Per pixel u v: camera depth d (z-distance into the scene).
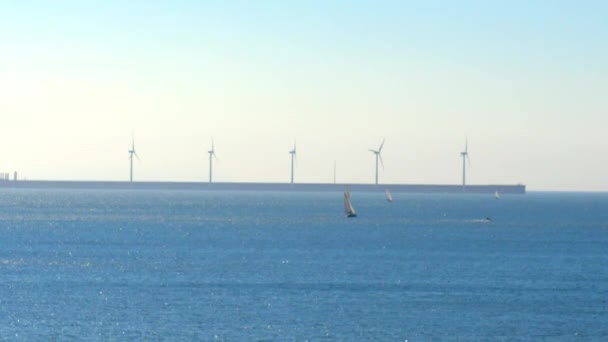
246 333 140.75
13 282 194.88
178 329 142.62
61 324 145.62
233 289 185.00
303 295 177.88
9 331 140.25
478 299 176.00
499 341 139.12
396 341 137.50
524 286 195.50
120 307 161.62
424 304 169.12
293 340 136.62
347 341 136.75
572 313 162.12
